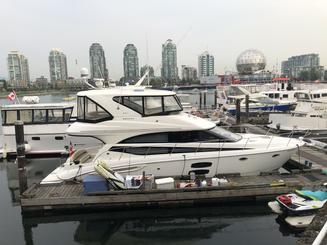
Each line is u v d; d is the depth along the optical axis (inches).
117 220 394.9
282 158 466.3
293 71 6683.1
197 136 458.3
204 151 451.8
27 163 685.9
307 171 463.2
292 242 331.9
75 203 395.5
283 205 352.2
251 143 465.7
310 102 950.4
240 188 403.2
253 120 1130.7
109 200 395.5
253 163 453.4
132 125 452.4
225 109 1314.0
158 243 345.1
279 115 918.4
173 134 455.5
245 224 376.8
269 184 407.5
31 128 717.3
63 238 358.3
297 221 345.4
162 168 447.8
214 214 403.5
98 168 403.9
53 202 394.0
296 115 896.3
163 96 463.5
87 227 381.7
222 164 448.8
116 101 454.6
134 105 455.2
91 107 458.0
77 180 454.3
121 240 354.0
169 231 368.8
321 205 343.6
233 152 445.7
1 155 727.1
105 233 368.5
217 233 358.9
